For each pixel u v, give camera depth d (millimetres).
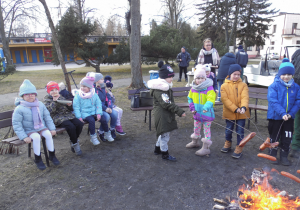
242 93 3602
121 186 2922
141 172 3273
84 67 24766
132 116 6215
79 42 15500
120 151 4004
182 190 2818
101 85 4418
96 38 16453
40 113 3352
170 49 17625
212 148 4109
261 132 4844
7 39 19906
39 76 15680
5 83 12500
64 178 3117
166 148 3580
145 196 2709
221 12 26938
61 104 3818
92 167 3426
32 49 35969
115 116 4492
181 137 4680
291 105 3344
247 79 10156
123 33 33500
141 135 4793
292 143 3750
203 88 3566
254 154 3832
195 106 3697
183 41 19469
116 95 8641
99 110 4105
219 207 2396
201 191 2789
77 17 15273
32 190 2840
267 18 26859
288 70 3268
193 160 3639
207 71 4754
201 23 29000
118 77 14578
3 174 3225
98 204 2566
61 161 3625
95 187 2902
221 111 6500
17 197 2699
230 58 5586
